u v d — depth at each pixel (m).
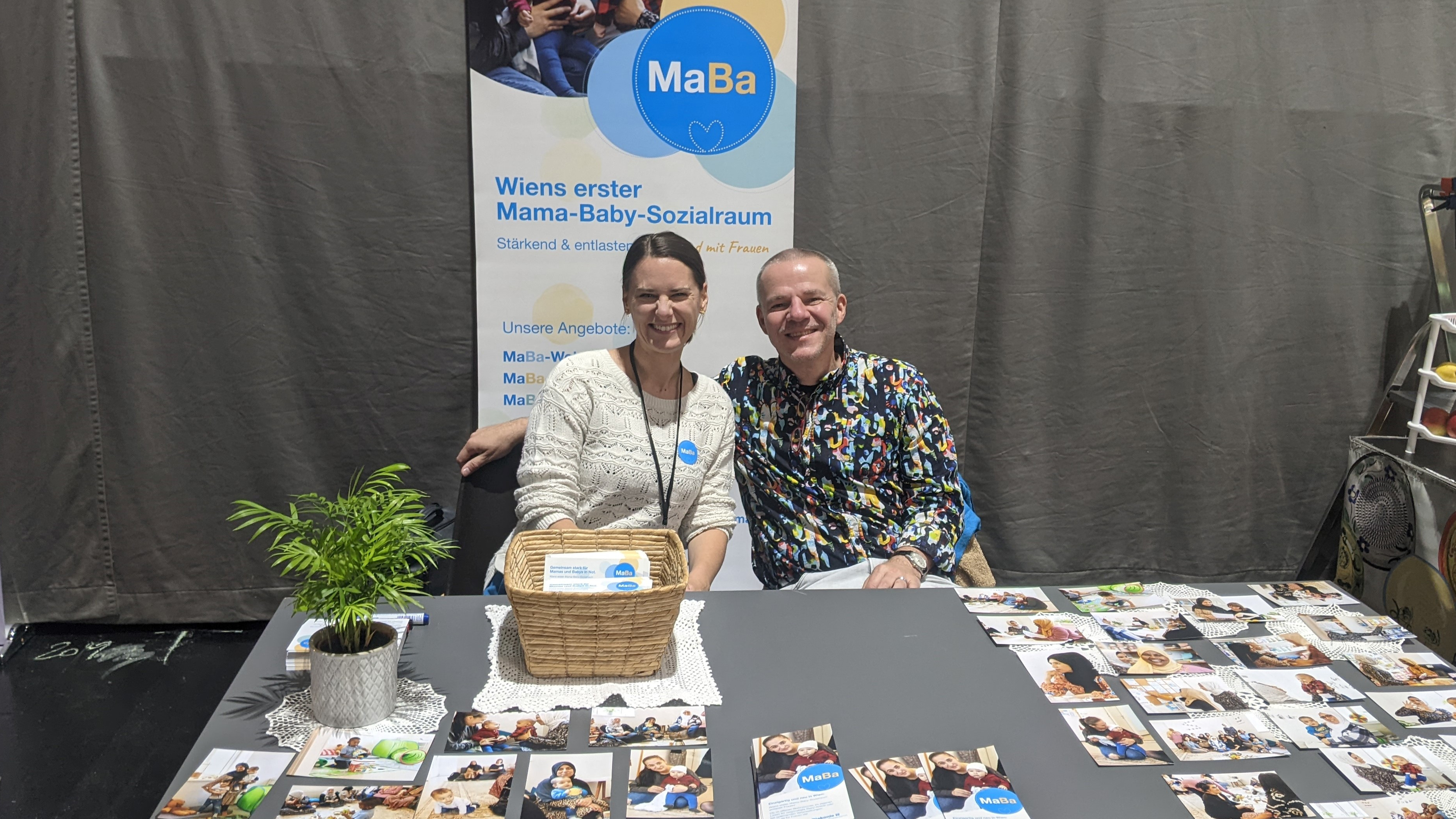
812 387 2.12
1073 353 2.94
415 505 1.25
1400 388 2.74
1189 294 2.93
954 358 2.93
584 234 2.67
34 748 2.23
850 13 2.71
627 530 1.43
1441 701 1.24
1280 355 3.00
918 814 1.00
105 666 2.60
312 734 1.13
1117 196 2.86
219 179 2.58
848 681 1.28
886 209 2.82
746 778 1.06
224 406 2.69
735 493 2.78
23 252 2.54
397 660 1.19
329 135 2.60
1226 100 2.84
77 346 2.60
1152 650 1.38
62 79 2.48
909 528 2.05
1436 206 2.75
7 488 2.65
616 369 1.92
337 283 2.67
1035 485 3.00
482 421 2.72
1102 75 2.80
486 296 2.68
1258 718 1.20
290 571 1.15
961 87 2.78
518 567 1.33
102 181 2.53
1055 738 1.15
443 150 2.64
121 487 2.69
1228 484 3.04
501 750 1.10
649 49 2.61
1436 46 2.87
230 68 2.53
